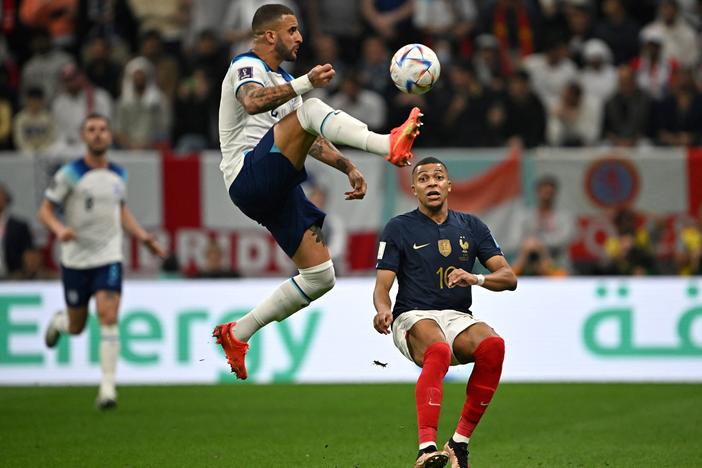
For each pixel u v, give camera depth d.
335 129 20.89
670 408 34.31
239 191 22.20
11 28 65.44
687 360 41.59
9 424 32.03
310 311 42.72
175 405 36.12
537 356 42.22
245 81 21.75
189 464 25.47
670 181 48.50
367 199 48.72
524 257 47.03
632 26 62.09
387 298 23.17
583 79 59.19
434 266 23.58
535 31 62.16
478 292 42.69
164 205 49.50
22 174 49.69
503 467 24.73
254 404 36.25
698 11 65.19
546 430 30.39
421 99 55.31
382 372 42.28
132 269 49.50
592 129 56.06
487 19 62.00
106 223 35.25
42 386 41.75
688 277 43.59
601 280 42.34
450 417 32.94
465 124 54.81
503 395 37.84
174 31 63.12
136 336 42.81
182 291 42.94
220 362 42.50
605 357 41.97
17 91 60.97
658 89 59.12
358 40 62.59
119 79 59.84
